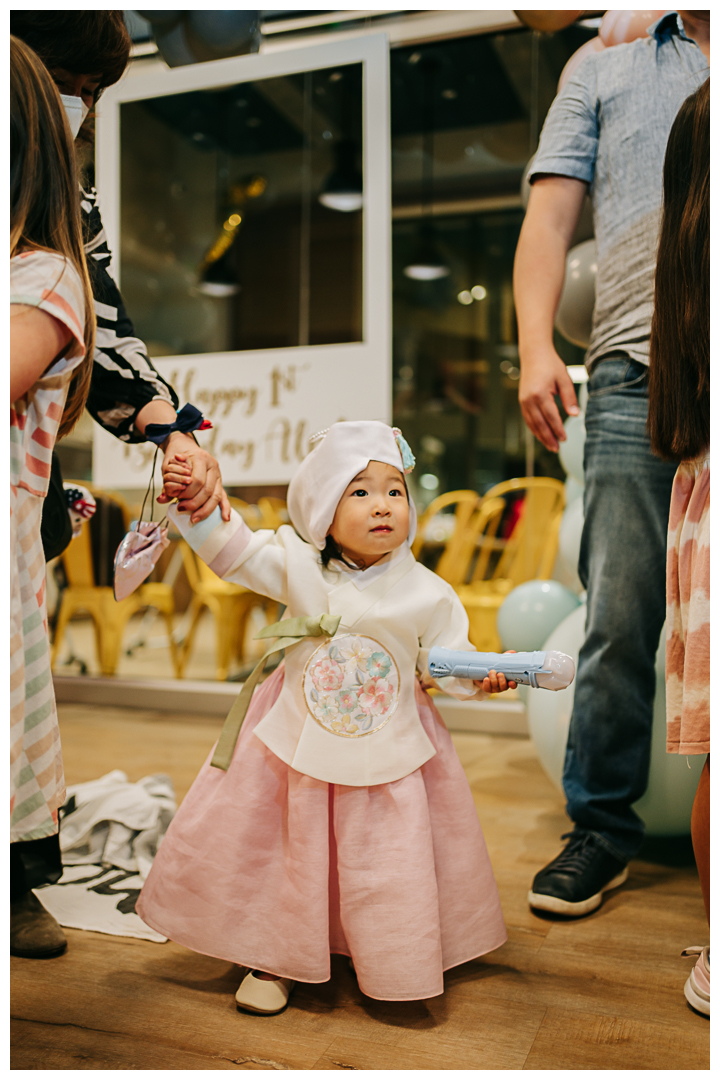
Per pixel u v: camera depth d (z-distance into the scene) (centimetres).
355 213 570
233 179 491
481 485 732
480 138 445
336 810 96
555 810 173
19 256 75
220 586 322
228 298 529
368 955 91
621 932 115
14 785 74
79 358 78
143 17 207
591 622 130
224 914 95
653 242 124
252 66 269
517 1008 94
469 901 100
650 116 126
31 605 77
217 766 100
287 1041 86
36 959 106
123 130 367
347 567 104
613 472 126
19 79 77
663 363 96
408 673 102
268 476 272
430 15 269
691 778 133
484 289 690
